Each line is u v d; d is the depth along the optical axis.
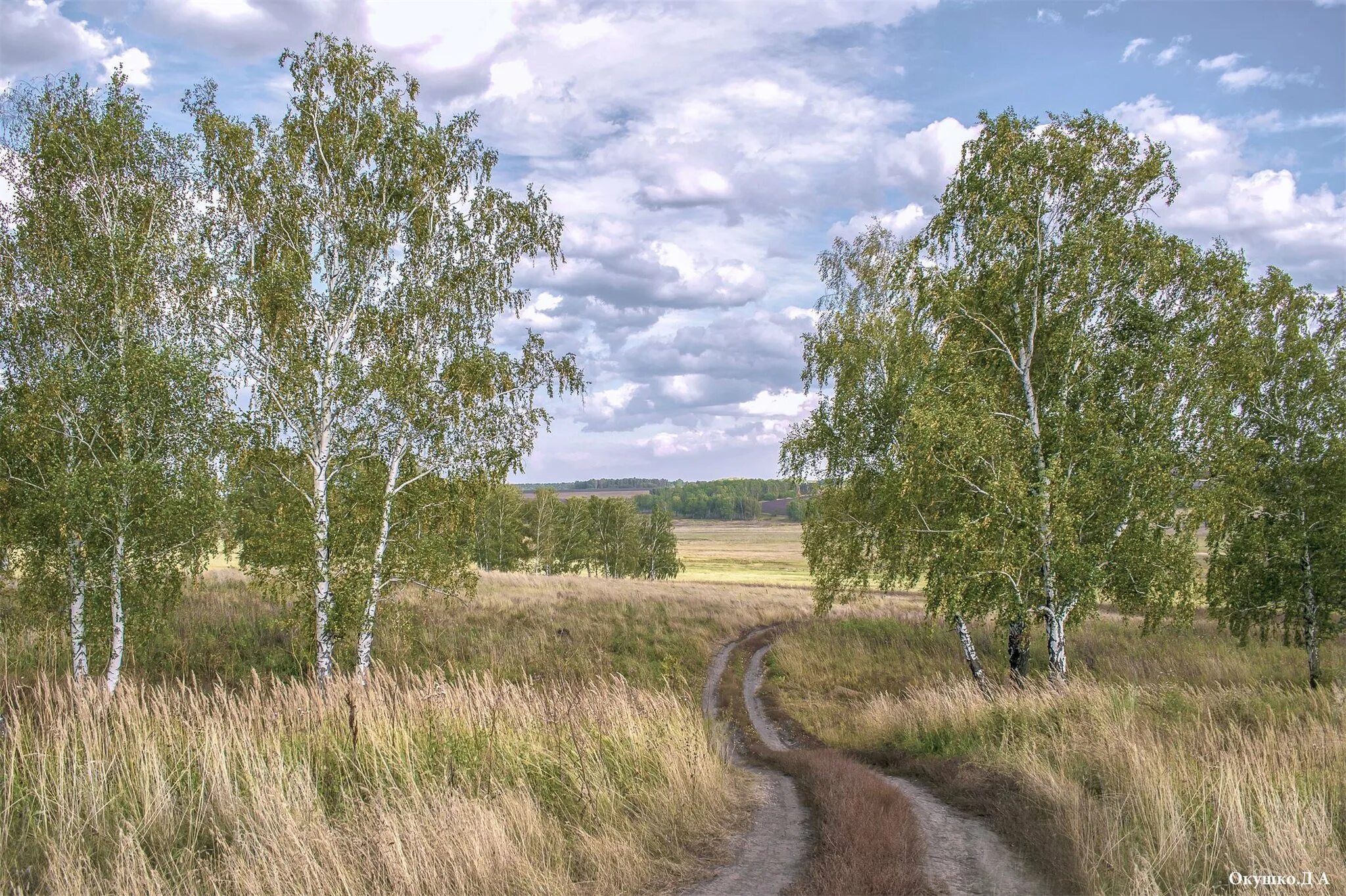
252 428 14.45
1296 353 18.59
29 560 13.92
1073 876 5.57
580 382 17.16
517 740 8.16
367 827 5.66
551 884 5.18
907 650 26.38
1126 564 14.52
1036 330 16.06
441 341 16.33
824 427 22.31
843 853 5.84
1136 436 14.73
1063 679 13.87
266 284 14.11
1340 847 5.52
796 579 76.50
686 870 5.98
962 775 9.45
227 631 18.98
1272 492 18.91
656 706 10.52
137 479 13.67
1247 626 19.83
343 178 15.64
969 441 14.60
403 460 16.38
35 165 14.46
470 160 16.95
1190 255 14.86
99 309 14.52
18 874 4.79
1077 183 15.67
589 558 73.94
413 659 18.92
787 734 16.78
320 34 15.71
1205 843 5.46
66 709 7.19
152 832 5.48
